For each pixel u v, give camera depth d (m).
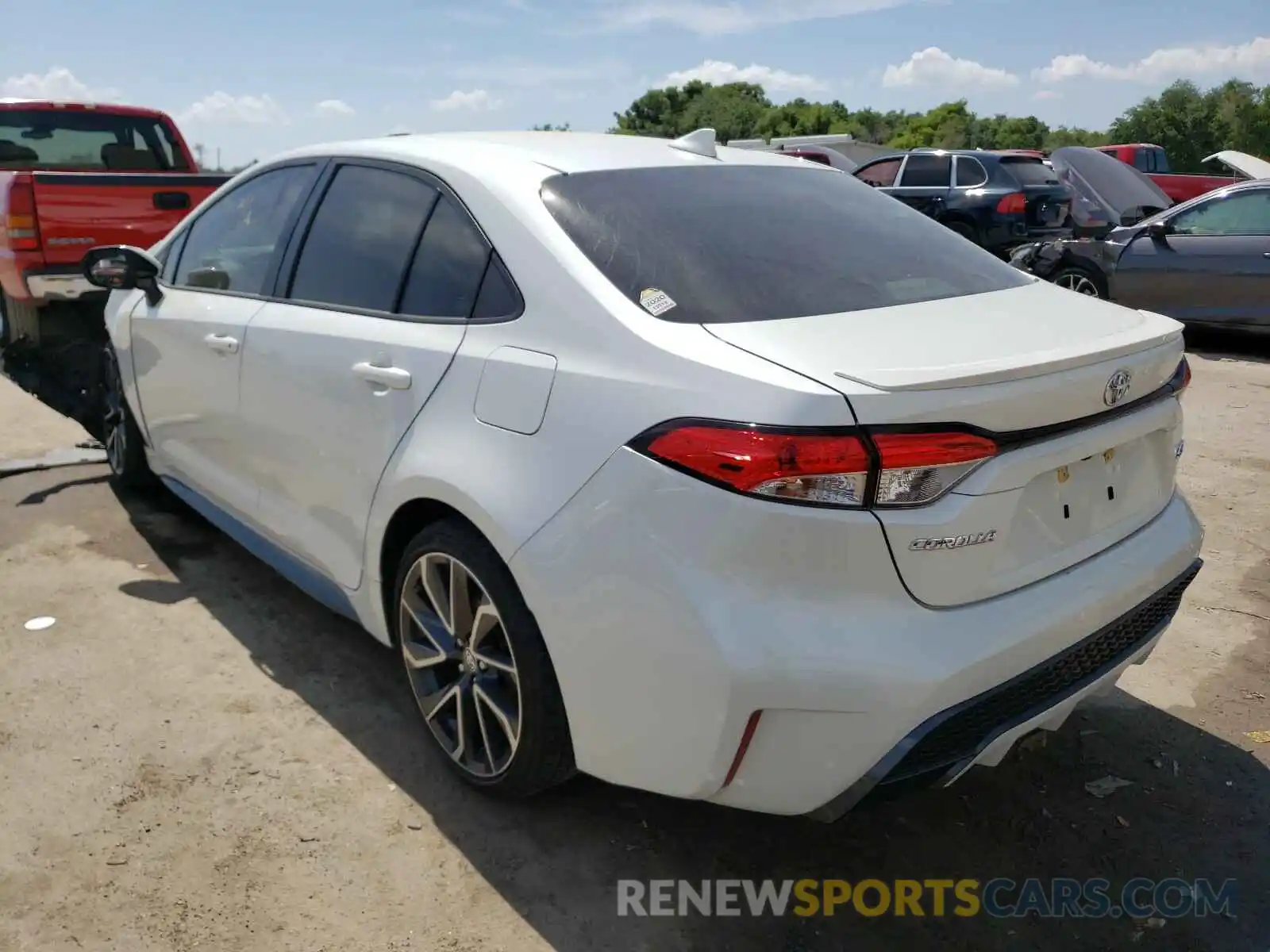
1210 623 3.76
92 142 7.55
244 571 4.07
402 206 2.92
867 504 1.92
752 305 2.31
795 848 2.57
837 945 2.28
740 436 1.94
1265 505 4.91
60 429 6.07
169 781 2.76
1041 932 2.33
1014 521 2.12
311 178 3.35
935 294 2.55
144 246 5.88
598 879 2.45
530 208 2.54
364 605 2.97
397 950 2.22
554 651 2.24
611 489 2.10
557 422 2.24
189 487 4.09
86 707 3.09
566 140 3.02
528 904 2.36
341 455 2.90
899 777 2.02
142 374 4.16
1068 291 2.85
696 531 1.98
